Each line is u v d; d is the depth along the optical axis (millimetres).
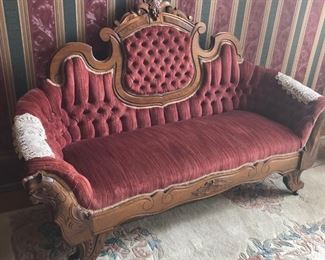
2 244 1580
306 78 2676
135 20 1735
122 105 1801
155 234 1694
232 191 2051
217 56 2021
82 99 1668
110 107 1764
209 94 2035
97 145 1620
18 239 1613
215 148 1650
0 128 1836
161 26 1807
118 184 1384
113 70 1741
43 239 1623
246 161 1685
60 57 1592
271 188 2102
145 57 1794
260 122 1938
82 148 1596
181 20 1854
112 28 1726
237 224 1788
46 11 1676
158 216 1814
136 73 1787
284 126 1939
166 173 1479
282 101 1998
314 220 1853
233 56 2051
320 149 2580
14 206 1832
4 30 1635
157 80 1857
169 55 1860
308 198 2025
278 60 2461
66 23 1744
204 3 2008
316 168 2334
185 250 1610
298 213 1896
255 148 1711
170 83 1904
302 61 2568
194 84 1984
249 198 1996
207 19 2066
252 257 1593
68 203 1251
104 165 1456
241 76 2111
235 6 2104
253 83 2131
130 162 1490
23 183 1131
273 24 2287
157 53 1824
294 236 1732
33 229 1679
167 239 1668
